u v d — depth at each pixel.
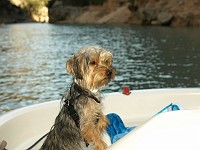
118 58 25.98
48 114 4.28
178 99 4.93
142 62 24.28
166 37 40.09
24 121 4.02
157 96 4.90
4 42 38.66
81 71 3.55
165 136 2.33
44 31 53.72
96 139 3.41
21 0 86.81
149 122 2.50
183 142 2.25
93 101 3.49
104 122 3.56
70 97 3.55
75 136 3.41
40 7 88.62
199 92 5.02
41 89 16.48
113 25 60.28
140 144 2.34
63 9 76.19
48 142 3.54
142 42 35.88
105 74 3.58
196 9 55.16
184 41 36.12
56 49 31.72
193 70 21.44
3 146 3.28
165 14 56.22
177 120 2.46
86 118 3.42
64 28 58.69
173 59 25.62
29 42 38.22
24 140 3.91
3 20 81.62
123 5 68.31
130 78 18.91
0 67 22.67
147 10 58.28
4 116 3.93
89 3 74.00
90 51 3.64
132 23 61.62
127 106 4.80
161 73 20.48
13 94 15.59
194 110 2.61
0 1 82.31
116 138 3.81
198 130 2.33
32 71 21.11
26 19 87.62
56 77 19.17
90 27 58.12
